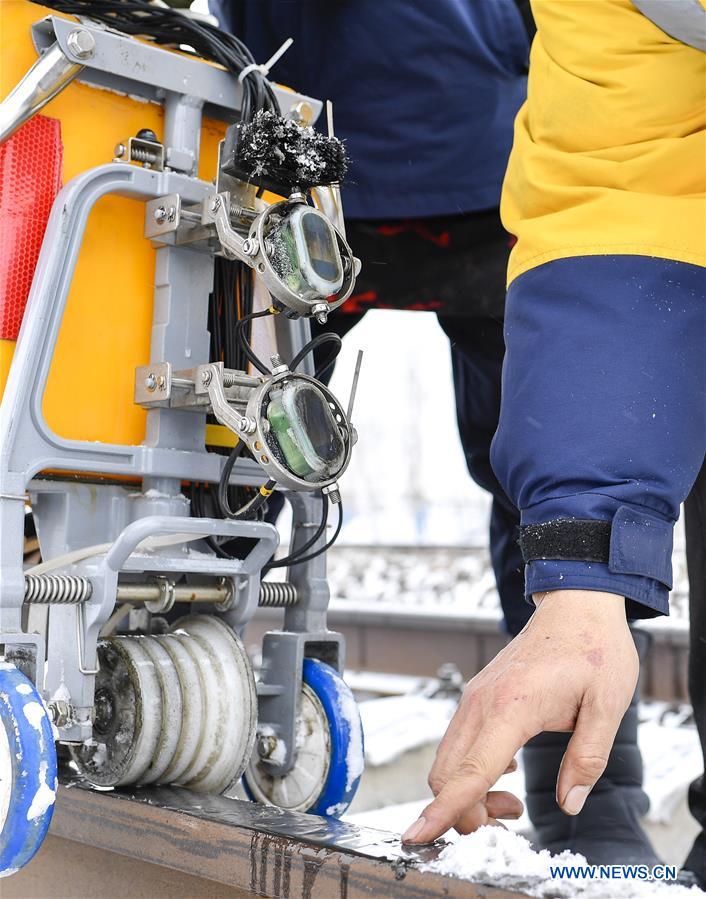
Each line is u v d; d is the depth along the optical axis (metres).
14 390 0.93
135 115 1.07
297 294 0.95
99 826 0.94
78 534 1.04
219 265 1.13
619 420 0.80
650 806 1.65
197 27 1.09
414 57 1.52
